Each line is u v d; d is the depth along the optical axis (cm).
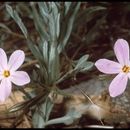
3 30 28
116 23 30
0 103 23
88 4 29
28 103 22
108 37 29
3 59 19
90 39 27
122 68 19
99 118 23
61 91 22
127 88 23
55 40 23
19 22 23
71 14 25
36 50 23
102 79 22
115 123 23
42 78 23
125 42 19
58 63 22
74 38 27
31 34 29
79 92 24
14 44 28
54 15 23
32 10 27
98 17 29
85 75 25
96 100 23
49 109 22
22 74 19
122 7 30
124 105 23
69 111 23
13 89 24
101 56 26
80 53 27
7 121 23
